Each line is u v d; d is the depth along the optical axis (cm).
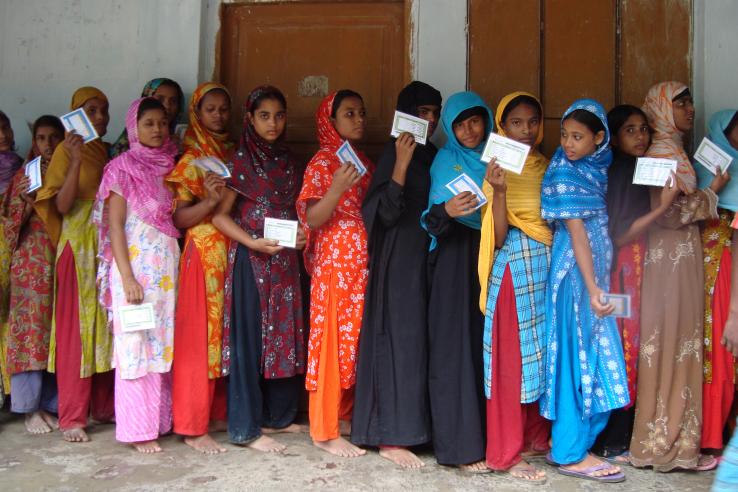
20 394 373
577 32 419
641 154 353
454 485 309
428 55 419
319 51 436
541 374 323
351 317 347
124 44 437
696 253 332
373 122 432
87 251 374
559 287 324
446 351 332
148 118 353
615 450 340
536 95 419
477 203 314
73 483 305
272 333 356
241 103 441
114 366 345
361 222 356
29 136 446
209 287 354
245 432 349
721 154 329
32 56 444
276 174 367
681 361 326
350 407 369
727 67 403
